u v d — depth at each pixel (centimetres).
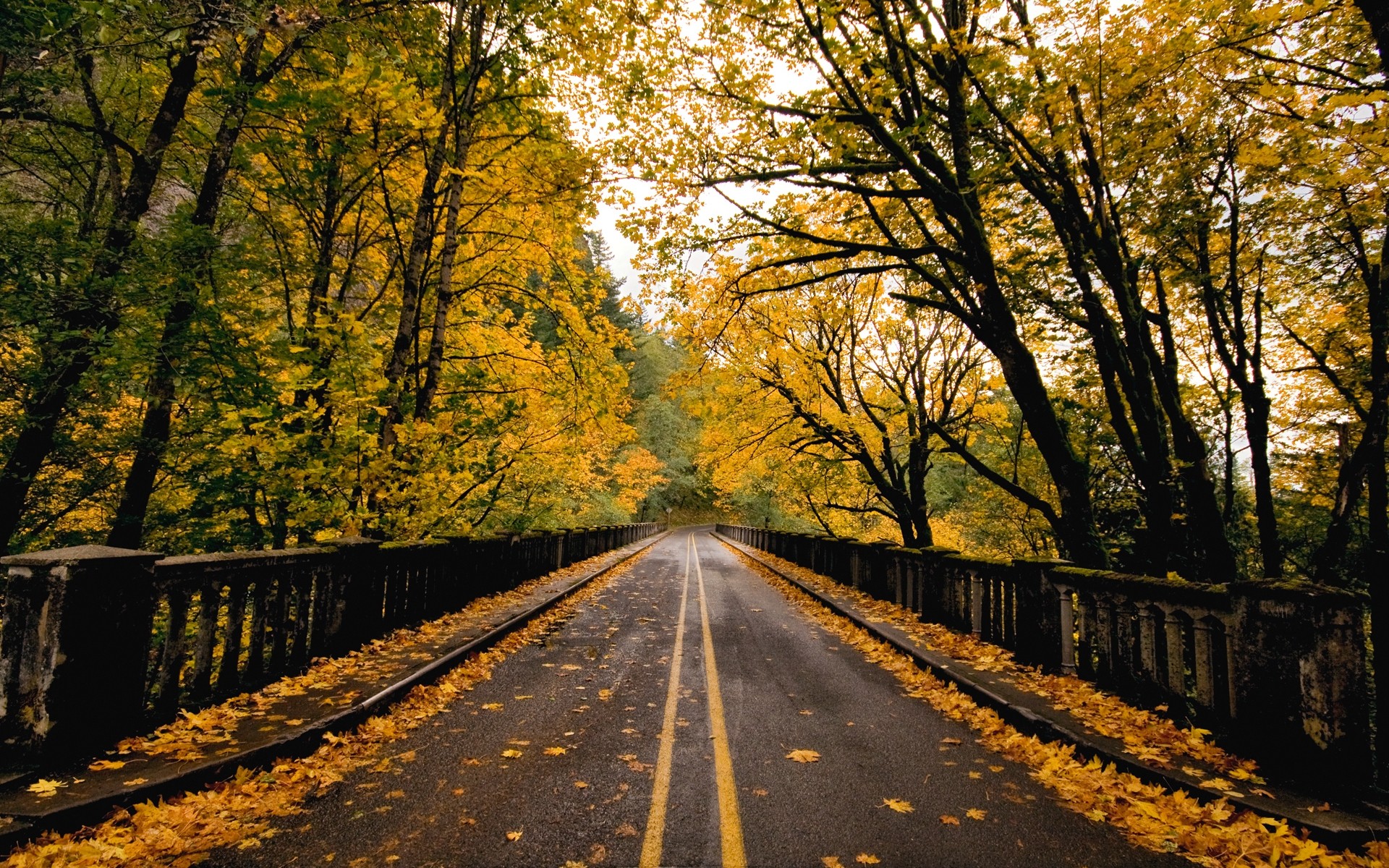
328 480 830
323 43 746
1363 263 920
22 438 713
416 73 904
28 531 895
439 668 645
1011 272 1091
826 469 2106
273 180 946
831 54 884
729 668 746
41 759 351
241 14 564
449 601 966
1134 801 383
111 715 392
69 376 684
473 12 987
